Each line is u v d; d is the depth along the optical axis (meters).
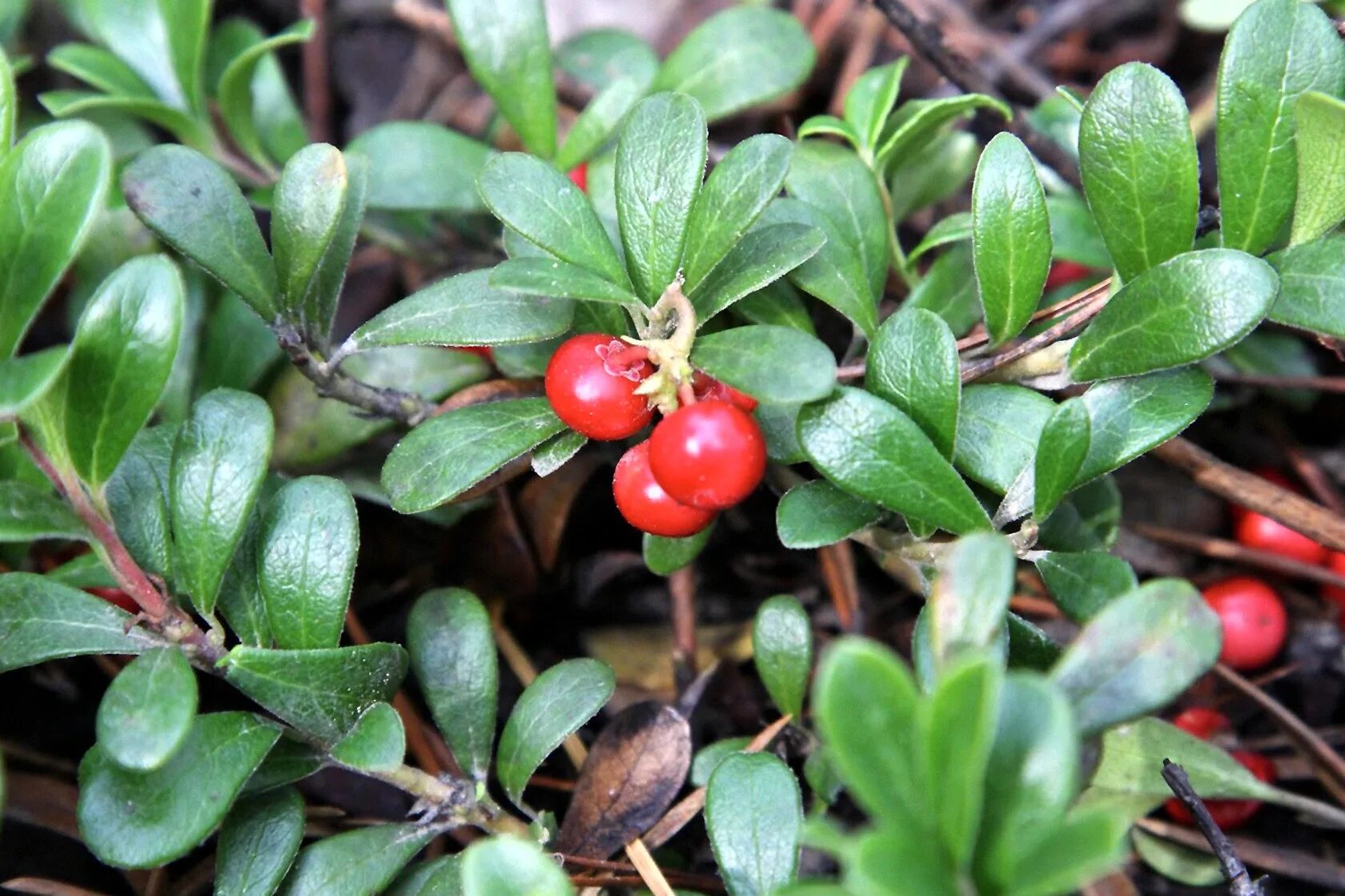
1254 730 0.20
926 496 0.15
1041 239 0.15
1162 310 0.15
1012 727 0.12
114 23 0.21
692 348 0.15
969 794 0.11
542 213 0.15
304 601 0.15
